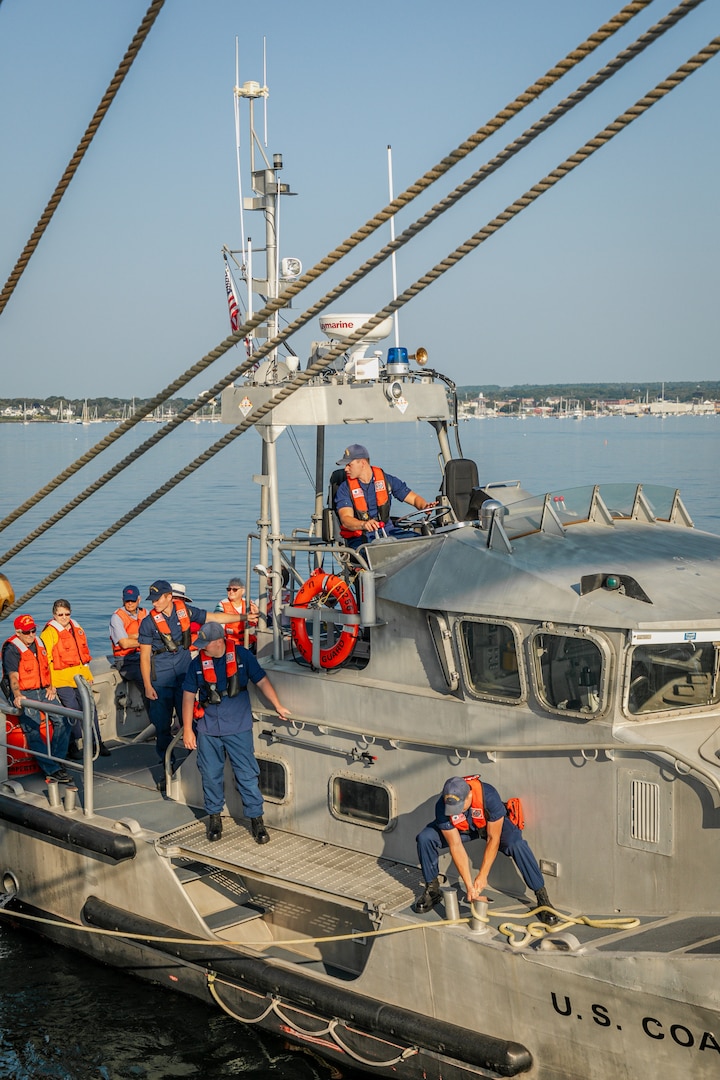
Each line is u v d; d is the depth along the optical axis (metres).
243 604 12.84
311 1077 8.74
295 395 9.73
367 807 9.08
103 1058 9.07
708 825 7.11
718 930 7.00
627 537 8.66
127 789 11.21
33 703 10.92
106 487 58.88
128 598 13.12
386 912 8.15
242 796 9.52
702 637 7.43
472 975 7.77
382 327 10.23
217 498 50.66
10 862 11.27
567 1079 7.43
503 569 8.14
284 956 9.50
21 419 163.00
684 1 4.30
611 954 7.05
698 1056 6.83
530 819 7.94
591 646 7.51
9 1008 9.80
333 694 9.13
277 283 10.62
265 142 10.68
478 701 8.19
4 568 32.97
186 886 9.64
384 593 8.77
